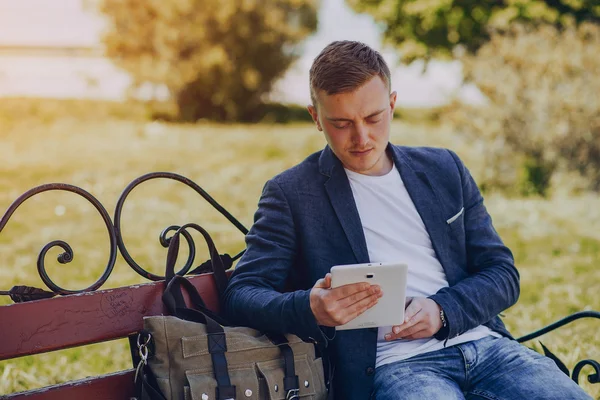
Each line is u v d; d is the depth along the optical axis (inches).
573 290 196.9
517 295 97.1
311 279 91.5
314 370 85.5
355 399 88.1
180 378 78.6
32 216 282.7
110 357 152.1
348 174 94.4
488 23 448.1
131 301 85.1
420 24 498.6
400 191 95.3
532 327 165.5
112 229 87.9
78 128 493.7
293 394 82.7
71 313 80.8
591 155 318.0
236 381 79.8
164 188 330.0
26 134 460.1
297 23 601.0
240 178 355.3
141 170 367.2
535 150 323.9
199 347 79.6
